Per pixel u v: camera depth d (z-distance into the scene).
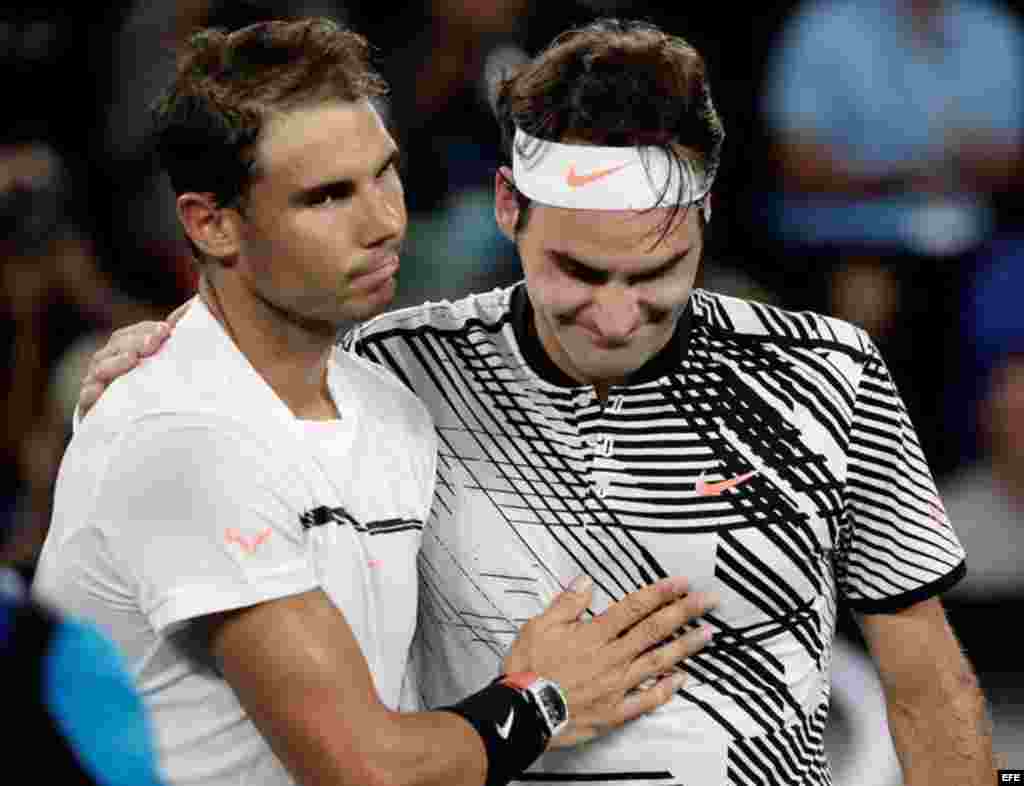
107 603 9.63
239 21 23.36
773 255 24.50
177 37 23.19
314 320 10.01
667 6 25.14
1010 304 23.30
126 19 23.73
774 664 10.86
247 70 9.62
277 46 9.69
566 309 10.27
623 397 10.86
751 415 10.86
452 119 23.83
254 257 9.82
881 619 11.36
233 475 9.45
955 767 11.33
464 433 11.06
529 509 10.92
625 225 9.96
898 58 24.67
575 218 10.02
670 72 10.13
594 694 10.41
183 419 9.54
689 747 10.73
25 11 24.09
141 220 23.28
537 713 10.05
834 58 24.66
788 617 10.87
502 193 10.68
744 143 25.00
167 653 9.66
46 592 9.88
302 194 9.61
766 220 24.70
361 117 9.73
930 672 11.29
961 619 21.72
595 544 10.84
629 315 10.16
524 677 10.22
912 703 11.41
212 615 9.42
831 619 11.23
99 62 24.03
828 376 10.93
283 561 9.46
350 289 9.81
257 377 10.05
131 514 9.40
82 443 9.87
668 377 10.87
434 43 24.06
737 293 23.48
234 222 9.84
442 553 11.01
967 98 24.69
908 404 23.23
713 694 10.78
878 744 17.58
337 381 10.64
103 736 5.65
